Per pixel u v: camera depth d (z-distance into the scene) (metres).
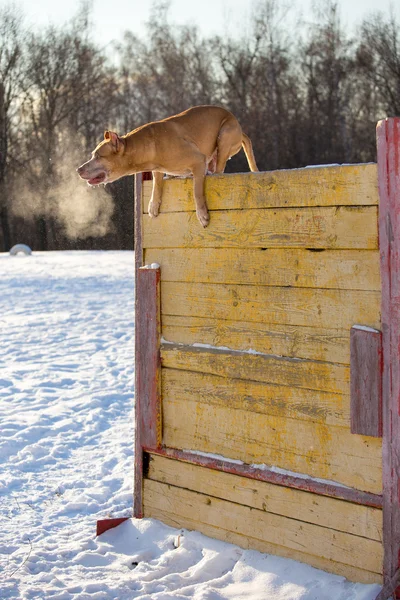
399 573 3.45
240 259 4.04
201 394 4.28
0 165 37.66
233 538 4.17
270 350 3.96
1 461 5.98
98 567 4.18
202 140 4.59
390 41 34.72
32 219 37.59
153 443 4.51
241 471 4.07
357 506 3.63
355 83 35.69
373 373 3.47
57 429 6.75
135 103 38.62
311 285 3.75
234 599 3.70
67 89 38.53
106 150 4.30
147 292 4.46
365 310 3.55
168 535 4.41
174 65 37.56
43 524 4.81
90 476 5.66
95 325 12.40
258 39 36.88
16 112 39.16
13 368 9.27
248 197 3.97
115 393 8.01
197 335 4.29
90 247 34.34
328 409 3.72
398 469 3.44
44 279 19.34
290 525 3.91
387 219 3.41
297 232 3.78
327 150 34.62
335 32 35.78
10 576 4.05
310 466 3.82
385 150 3.39
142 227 4.54
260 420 4.02
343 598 3.55
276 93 35.41
